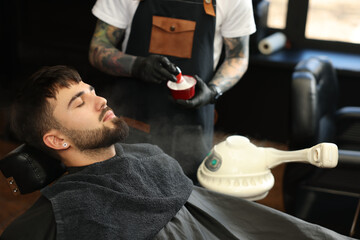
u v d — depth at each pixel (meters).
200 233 1.15
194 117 1.62
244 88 2.93
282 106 2.90
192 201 1.22
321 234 1.16
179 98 1.47
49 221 1.03
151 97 1.63
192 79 1.50
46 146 1.13
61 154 1.15
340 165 1.70
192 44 1.57
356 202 1.99
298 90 1.76
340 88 2.76
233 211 1.23
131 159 1.17
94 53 1.67
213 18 1.55
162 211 1.12
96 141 1.12
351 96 2.76
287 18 2.95
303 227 1.17
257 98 2.93
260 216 1.21
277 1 2.93
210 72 1.62
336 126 2.17
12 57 3.38
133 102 1.67
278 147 2.98
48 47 3.27
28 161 1.13
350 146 2.13
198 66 1.58
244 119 3.02
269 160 1.28
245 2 1.55
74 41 3.19
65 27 3.17
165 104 1.62
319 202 1.94
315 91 1.77
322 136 1.95
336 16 2.84
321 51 2.93
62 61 3.27
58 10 3.14
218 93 1.56
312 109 1.75
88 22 3.10
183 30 1.56
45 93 1.09
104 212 1.05
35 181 1.14
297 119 1.76
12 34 3.31
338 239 1.15
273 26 3.02
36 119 1.10
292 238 1.17
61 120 1.09
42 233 1.03
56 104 1.09
